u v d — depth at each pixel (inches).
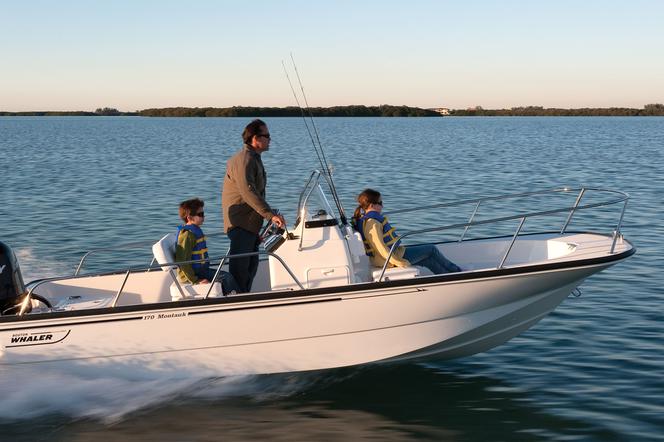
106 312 206.1
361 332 212.8
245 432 192.7
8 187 785.6
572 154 1428.4
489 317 219.0
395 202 652.1
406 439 188.1
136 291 241.8
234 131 4003.4
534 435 188.4
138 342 208.8
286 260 212.7
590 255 216.4
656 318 280.7
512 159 1262.3
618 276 345.4
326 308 207.9
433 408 207.2
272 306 206.7
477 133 3299.7
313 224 215.6
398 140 2325.3
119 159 1320.1
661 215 544.4
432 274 225.3
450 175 928.9
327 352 214.5
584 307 297.9
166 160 1293.1
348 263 213.5
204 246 226.2
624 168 1055.6
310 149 1706.4
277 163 1197.1
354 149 1673.2
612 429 189.6
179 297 214.1
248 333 209.5
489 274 209.2
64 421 199.5
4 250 216.5
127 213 583.8
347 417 201.6
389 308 210.1
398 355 217.8
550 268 210.5
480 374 232.4
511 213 560.7
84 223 533.3
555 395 213.3
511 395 214.7
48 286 241.9
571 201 645.3
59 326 206.8
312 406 208.5
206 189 772.6
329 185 227.8
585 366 234.8
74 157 1379.2
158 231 498.3
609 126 5319.9
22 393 210.1
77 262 394.9
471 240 258.4
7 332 206.2
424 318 213.6
